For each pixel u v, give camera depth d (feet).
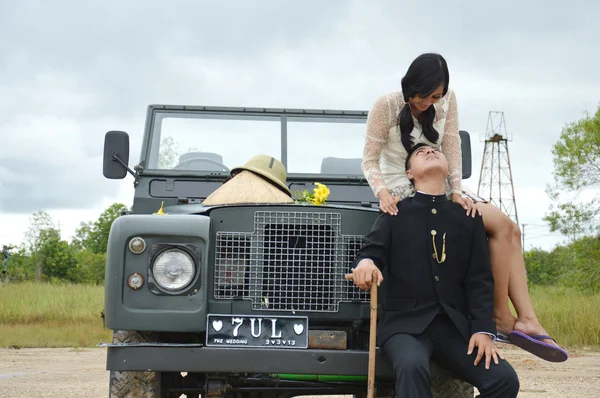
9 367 36.50
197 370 14.20
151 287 14.61
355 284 14.05
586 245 78.69
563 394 26.37
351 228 15.35
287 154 21.99
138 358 14.19
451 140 15.55
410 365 13.23
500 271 14.78
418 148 14.83
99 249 193.67
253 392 16.11
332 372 14.23
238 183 17.49
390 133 15.44
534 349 14.60
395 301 14.44
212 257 15.14
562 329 52.26
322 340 14.71
